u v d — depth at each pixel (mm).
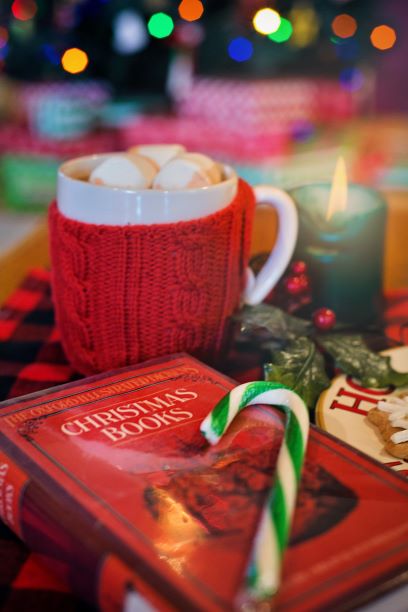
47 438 398
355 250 552
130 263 476
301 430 391
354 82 1926
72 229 479
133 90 1856
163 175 484
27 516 366
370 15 1737
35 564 380
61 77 1665
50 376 521
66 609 356
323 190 572
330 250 550
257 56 1566
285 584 318
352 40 1731
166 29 1585
